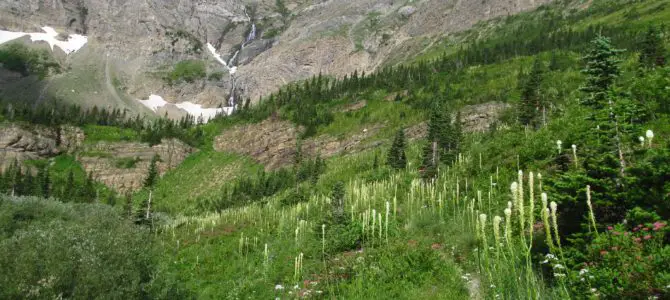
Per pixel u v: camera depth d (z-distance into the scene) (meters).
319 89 128.50
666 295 6.70
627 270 7.32
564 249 9.59
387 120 89.88
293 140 103.62
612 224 9.38
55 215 42.47
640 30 88.50
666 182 8.64
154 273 18.58
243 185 84.06
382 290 12.79
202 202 88.88
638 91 17.19
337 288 14.01
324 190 47.16
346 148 88.12
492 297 9.25
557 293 8.36
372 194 29.67
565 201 10.35
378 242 17.06
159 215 66.44
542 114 36.47
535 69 38.53
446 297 10.95
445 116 39.69
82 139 115.19
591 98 19.50
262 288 17.48
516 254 10.66
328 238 19.75
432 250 14.30
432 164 32.31
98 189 101.19
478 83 86.50
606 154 10.21
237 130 124.94
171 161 115.00
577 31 113.25
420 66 122.12
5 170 97.50
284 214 34.22
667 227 7.85
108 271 15.55
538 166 18.34
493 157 24.70
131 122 146.00
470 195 20.81
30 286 13.45
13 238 17.00
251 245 25.81
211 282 20.58
